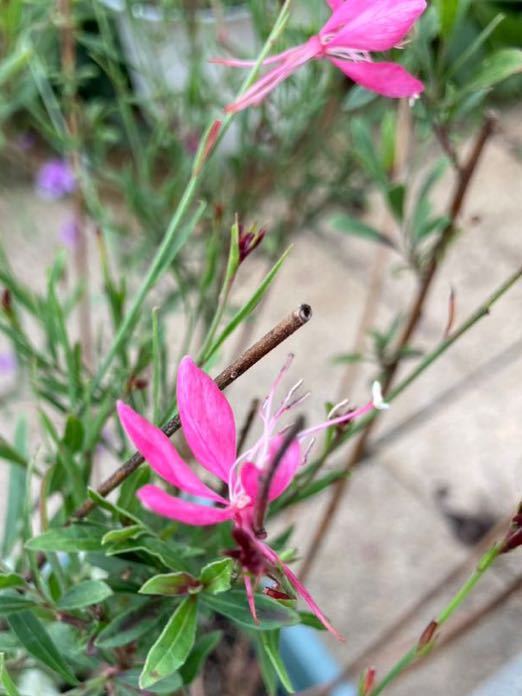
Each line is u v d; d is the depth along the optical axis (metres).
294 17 0.22
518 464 0.32
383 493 0.31
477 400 0.34
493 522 0.30
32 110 0.22
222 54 0.24
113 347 0.14
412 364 0.35
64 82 0.21
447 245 0.17
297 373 0.35
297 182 0.32
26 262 0.38
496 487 0.31
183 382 0.09
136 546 0.11
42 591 0.13
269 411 0.10
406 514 0.30
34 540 0.11
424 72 0.16
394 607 0.28
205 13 0.29
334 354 0.35
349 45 0.11
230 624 0.20
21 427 0.17
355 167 0.27
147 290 0.14
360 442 0.20
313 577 0.29
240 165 0.23
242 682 0.21
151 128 0.36
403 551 0.29
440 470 0.32
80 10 0.27
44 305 0.16
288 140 0.23
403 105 0.20
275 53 0.18
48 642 0.12
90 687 0.13
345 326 0.37
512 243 0.40
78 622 0.13
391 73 0.11
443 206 0.40
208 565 0.10
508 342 0.36
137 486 0.12
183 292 0.19
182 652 0.10
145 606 0.12
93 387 0.14
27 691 0.16
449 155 0.15
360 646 0.27
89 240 0.38
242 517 0.09
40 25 0.20
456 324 0.36
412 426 0.33
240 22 0.29
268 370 0.35
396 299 0.38
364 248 0.40
